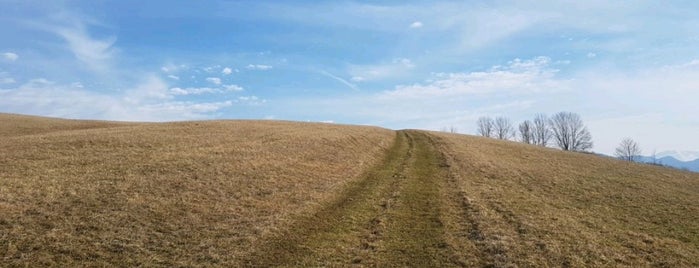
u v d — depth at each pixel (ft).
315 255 52.03
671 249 58.80
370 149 165.27
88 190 67.92
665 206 88.69
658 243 61.62
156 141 121.29
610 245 59.21
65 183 70.49
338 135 186.09
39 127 196.44
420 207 77.10
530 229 63.82
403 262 50.93
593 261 52.37
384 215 70.74
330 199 80.43
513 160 158.40
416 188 94.53
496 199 85.05
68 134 135.03
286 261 49.88
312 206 73.46
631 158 442.50
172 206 65.31
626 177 131.03
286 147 133.39
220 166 94.27
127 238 52.21
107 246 49.60
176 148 111.86
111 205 62.34
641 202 91.91
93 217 57.16
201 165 93.20
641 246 59.67
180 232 55.93
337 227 63.72
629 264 52.44
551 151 213.66
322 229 62.23
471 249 55.42
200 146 118.52
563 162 164.45
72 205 60.70
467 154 160.35
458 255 53.01
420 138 230.68
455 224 66.44
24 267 43.04
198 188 76.33
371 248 55.26
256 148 123.95
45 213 56.49
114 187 70.74
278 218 64.28
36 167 79.71
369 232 61.87
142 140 121.08
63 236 50.60
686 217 79.51
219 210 66.08
